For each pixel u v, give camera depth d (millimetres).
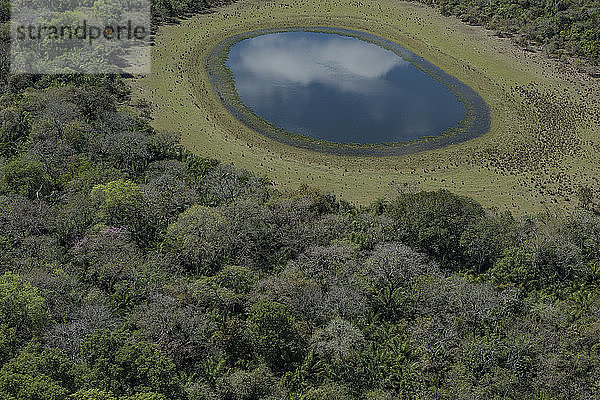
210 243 72750
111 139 96188
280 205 82312
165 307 60844
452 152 114438
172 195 83938
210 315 62719
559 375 55812
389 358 59688
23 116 105562
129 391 48438
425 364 58219
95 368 49781
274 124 122750
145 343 52812
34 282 61594
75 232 75625
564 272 74938
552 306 67125
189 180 90938
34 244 70812
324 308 63906
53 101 106500
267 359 59250
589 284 74188
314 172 105375
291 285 65750
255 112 127500
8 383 45656
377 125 124375
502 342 60250
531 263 74875
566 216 89750
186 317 60188
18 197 79000
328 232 78938
